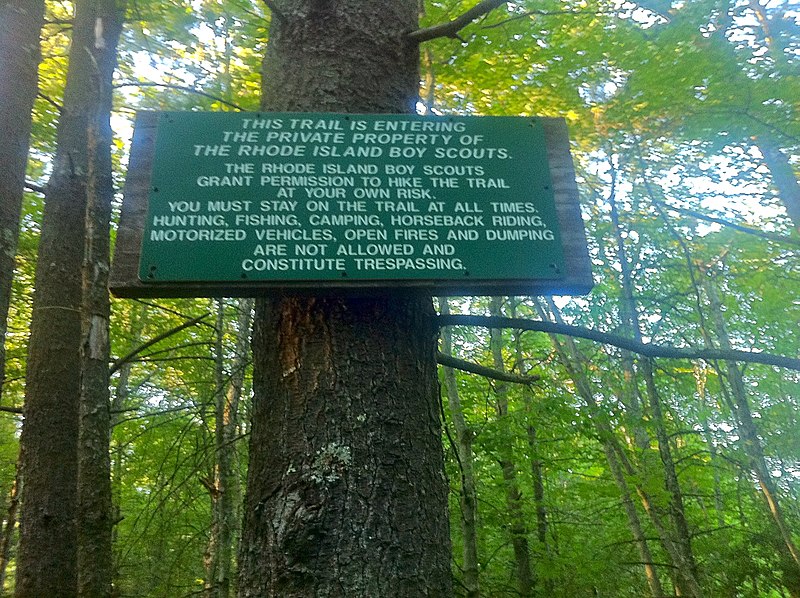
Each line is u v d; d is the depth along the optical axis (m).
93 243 3.91
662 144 8.87
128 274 2.29
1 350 3.83
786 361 2.68
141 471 9.84
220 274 2.28
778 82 6.90
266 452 2.13
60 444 5.11
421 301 2.51
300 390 2.17
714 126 7.43
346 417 2.11
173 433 9.37
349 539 1.93
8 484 14.36
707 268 10.72
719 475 12.50
